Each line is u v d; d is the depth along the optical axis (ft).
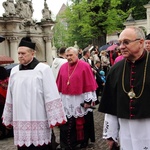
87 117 20.75
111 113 10.66
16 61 71.82
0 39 26.61
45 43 84.33
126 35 9.87
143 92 9.85
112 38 112.98
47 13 82.53
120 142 10.54
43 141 14.19
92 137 21.15
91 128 21.03
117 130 10.80
